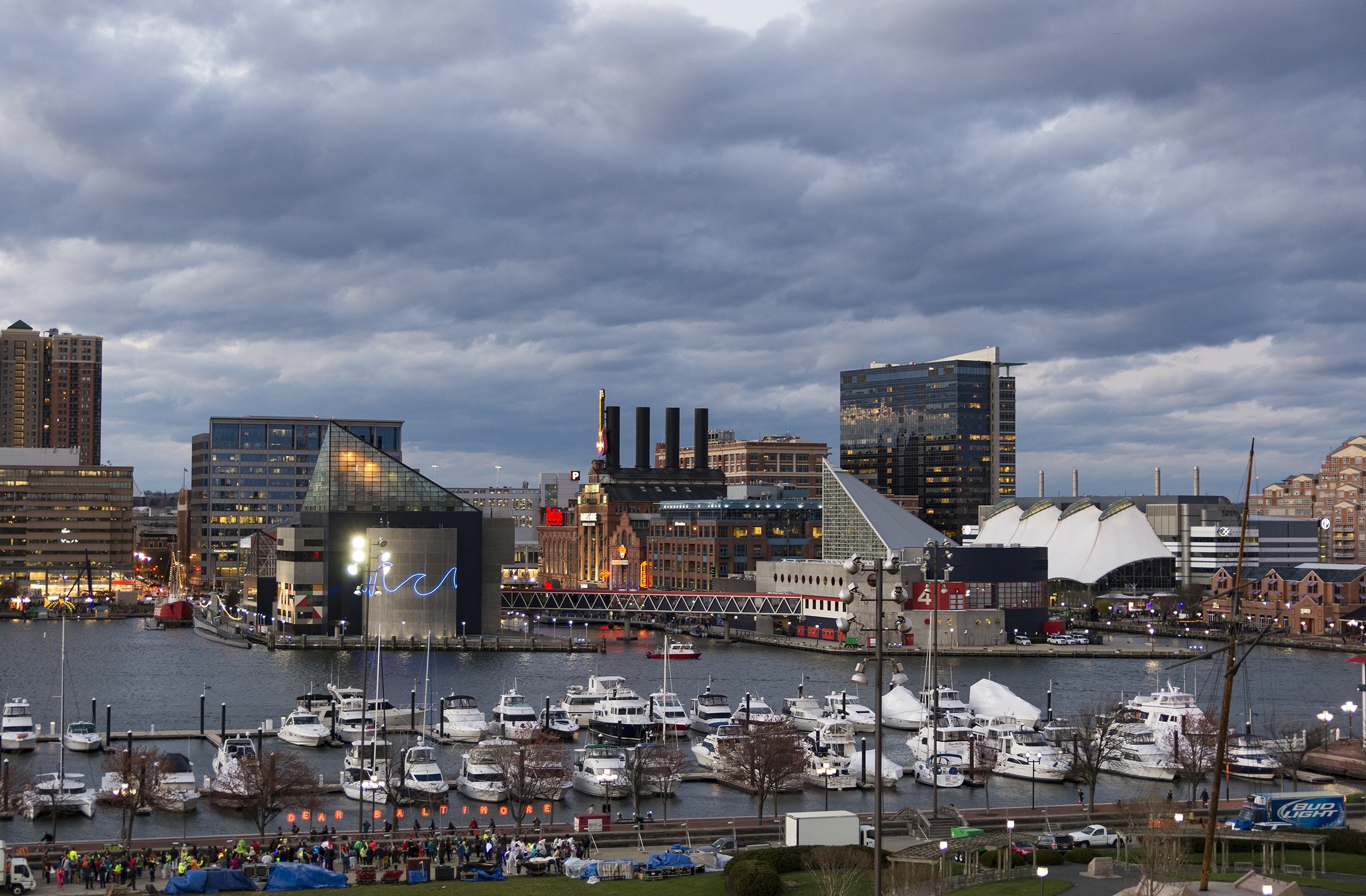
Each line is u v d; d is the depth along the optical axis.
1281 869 80.50
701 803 121.00
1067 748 135.25
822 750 135.88
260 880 85.31
